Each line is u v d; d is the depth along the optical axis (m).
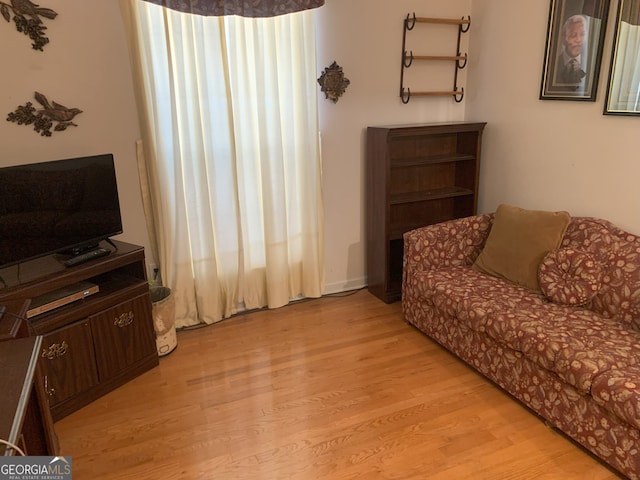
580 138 2.72
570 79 2.72
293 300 3.43
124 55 2.60
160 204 2.78
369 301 3.43
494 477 1.82
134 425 2.16
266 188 3.00
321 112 3.15
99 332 2.31
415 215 3.62
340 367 2.60
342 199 3.39
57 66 2.43
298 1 2.80
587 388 1.81
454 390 2.38
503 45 3.16
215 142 2.84
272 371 2.57
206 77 2.71
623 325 2.19
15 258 2.13
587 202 2.73
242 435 2.08
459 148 3.57
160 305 2.63
